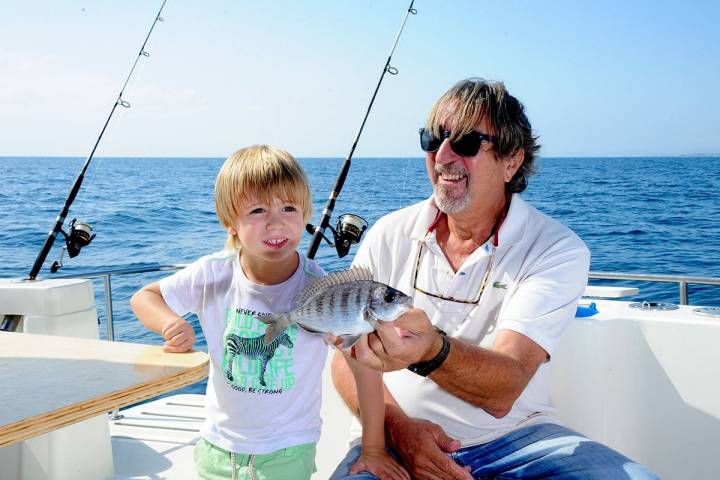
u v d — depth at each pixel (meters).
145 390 1.51
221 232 19.94
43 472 2.39
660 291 12.32
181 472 2.66
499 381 1.94
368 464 2.15
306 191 2.23
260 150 2.24
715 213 28.06
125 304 9.84
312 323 1.76
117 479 2.60
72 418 1.37
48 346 1.81
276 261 2.22
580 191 40.00
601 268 16.59
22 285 2.94
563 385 2.74
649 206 31.34
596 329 2.72
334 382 2.48
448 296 2.35
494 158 2.30
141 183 45.19
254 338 2.21
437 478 2.10
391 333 1.69
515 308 2.18
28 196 34.56
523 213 2.35
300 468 2.19
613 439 2.77
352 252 13.52
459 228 2.40
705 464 2.69
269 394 2.18
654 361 2.75
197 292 2.28
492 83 2.37
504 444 2.22
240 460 2.17
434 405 2.30
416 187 42.88
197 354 1.75
